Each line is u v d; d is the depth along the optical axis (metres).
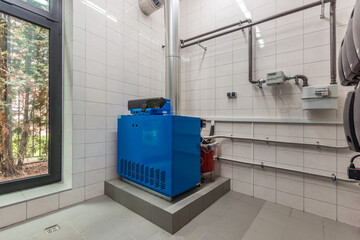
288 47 2.10
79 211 1.83
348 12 1.77
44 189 1.89
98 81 2.21
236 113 2.50
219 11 2.69
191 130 1.92
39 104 2.01
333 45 1.77
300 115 2.02
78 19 2.02
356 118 0.72
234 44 2.53
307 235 1.54
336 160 1.82
